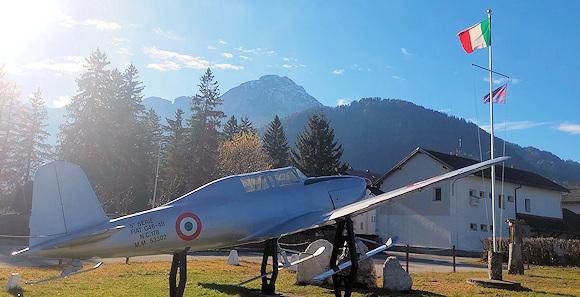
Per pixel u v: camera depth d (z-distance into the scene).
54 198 8.77
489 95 19.11
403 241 42.81
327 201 11.77
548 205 49.75
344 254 13.13
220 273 16.30
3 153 52.62
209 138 59.84
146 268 16.84
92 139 50.59
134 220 9.09
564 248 28.14
